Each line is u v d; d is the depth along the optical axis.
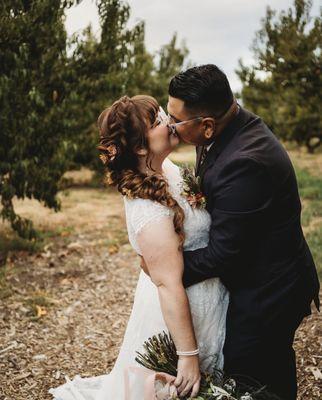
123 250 6.35
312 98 10.12
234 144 2.12
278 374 2.34
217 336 2.27
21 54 5.36
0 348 3.91
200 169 2.29
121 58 6.70
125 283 5.24
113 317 4.48
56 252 6.27
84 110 6.85
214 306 2.24
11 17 5.41
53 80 5.94
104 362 3.74
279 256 2.16
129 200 2.09
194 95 2.06
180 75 2.12
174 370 2.15
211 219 2.19
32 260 5.94
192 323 2.07
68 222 7.85
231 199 2.02
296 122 15.65
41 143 5.89
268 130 2.21
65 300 4.82
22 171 5.77
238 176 2.03
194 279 2.10
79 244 6.49
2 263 5.80
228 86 2.15
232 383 2.14
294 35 9.55
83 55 6.23
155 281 2.05
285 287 2.17
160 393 2.07
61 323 4.35
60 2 5.64
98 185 11.52
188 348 2.04
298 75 9.67
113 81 6.73
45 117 5.86
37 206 9.01
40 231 7.20
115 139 2.06
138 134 2.05
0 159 5.72
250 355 2.21
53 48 5.87
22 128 5.65
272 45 9.87
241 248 2.05
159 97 14.06
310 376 3.31
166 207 2.04
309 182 10.55
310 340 3.73
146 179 2.05
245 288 2.21
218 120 2.14
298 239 2.23
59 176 6.29
